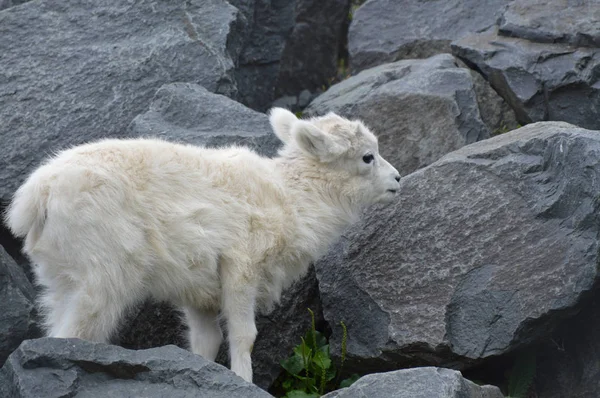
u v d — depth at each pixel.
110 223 19.58
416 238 24.45
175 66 31.92
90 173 19.64
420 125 32.34
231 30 33.59
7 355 22.11
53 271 19.83
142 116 28.84
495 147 24.84
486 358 22.75
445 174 24.91
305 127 22.98
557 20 34.47
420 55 38.88
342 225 24.22
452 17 39.09
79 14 33.47
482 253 23.52
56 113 29.88
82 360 18.38
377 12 40.66
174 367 18.64
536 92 32.81
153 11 33.72
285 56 44.12
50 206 19.36
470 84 33.12
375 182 24.23
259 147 27.42
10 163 28.44
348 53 43.09
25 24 32.84
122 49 32.09
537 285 22.56
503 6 37.56
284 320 25.27
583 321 23.70
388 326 23.69
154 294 21.20
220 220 21.23
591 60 32.62
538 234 23.08
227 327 22.16
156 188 20.55
